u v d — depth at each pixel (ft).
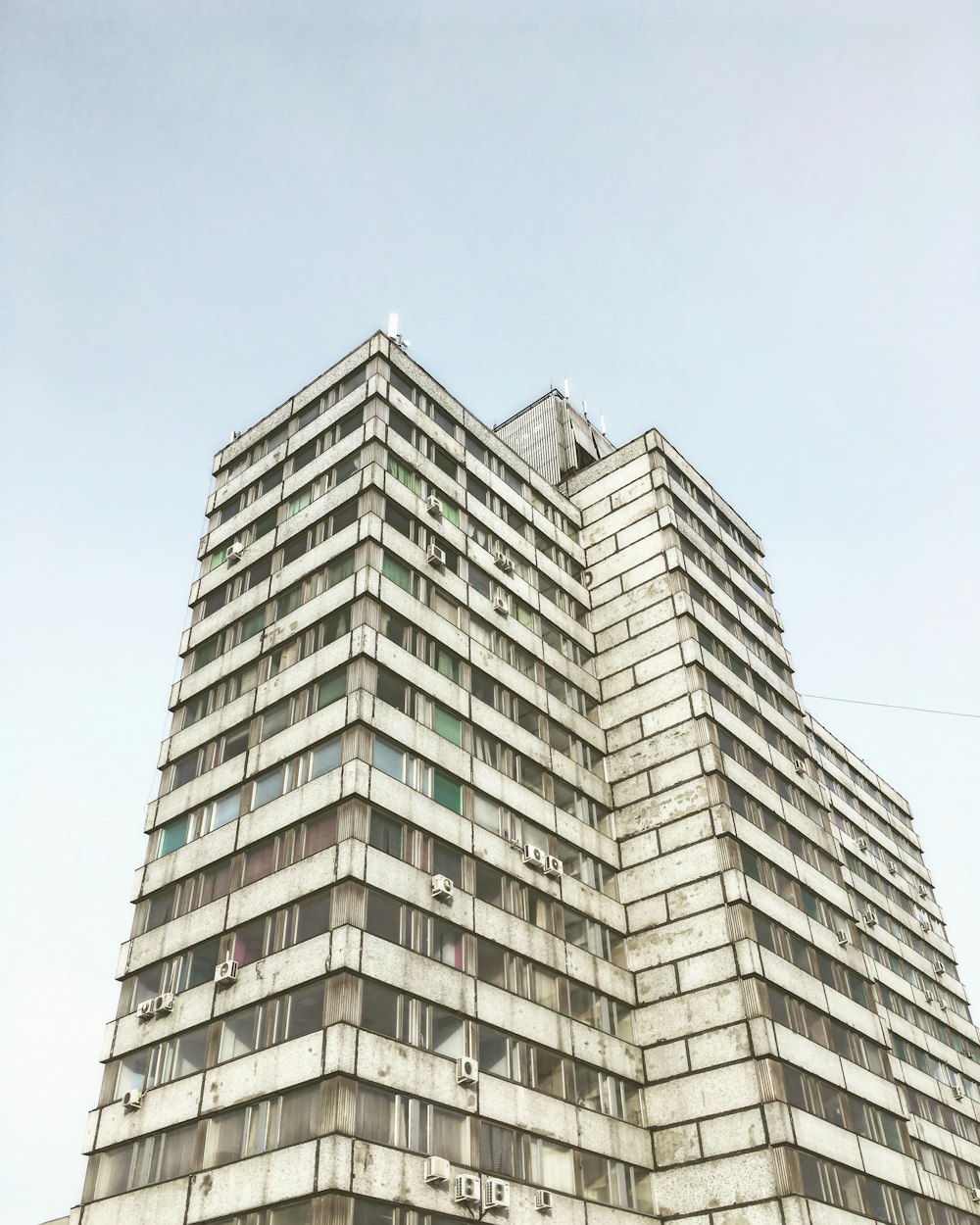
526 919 119.65
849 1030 134.31
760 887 133.69
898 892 238.27
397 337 159.53
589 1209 105.09
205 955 109.60
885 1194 121.49
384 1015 95.66
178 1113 98.99
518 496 166.91
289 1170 86.22
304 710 120.16
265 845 112.27
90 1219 99.66
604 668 161.27
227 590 146.20
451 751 122.72
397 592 128.36
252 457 160.76
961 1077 212.84
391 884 104.06
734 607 173.06
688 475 185.68
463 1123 97.30
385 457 140.05
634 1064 122.52
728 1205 109.29
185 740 134.41
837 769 244.01
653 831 140.36
